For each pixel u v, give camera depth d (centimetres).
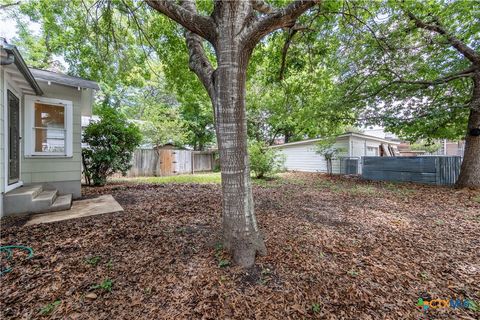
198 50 267
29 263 218
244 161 233
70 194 497
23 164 448
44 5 634
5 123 352
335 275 212
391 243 290
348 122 870
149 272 208
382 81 745
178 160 1345
